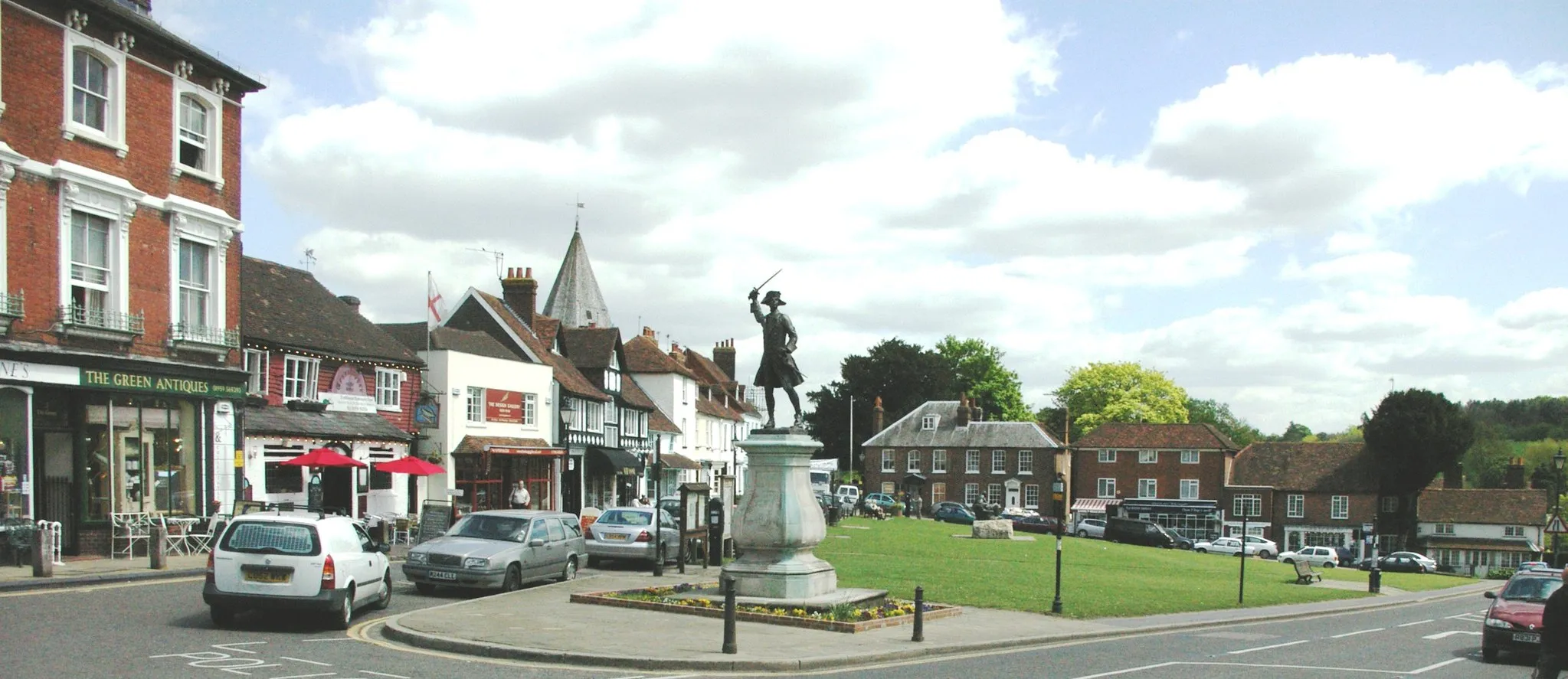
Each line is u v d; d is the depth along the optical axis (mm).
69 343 24047
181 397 27312
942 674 14766
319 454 30406
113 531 24594
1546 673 12406
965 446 91062
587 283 84188
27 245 23219
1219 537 75312
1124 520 63344
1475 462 122688
